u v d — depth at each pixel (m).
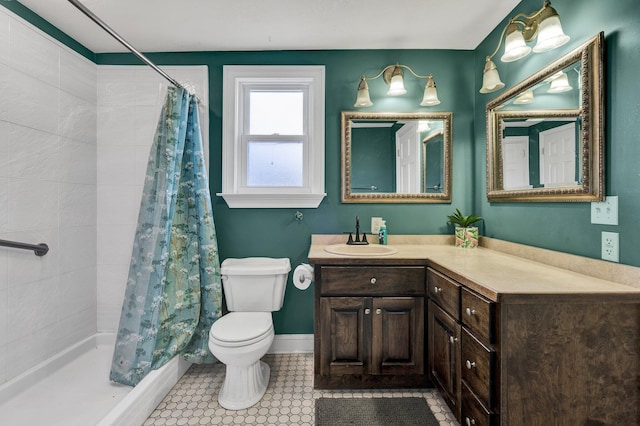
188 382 1.90
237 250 2.29
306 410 1.63
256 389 1.74
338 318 1.74
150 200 1.87
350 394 1.76
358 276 1.73
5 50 1.65
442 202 2.28
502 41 1.95
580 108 1.33
